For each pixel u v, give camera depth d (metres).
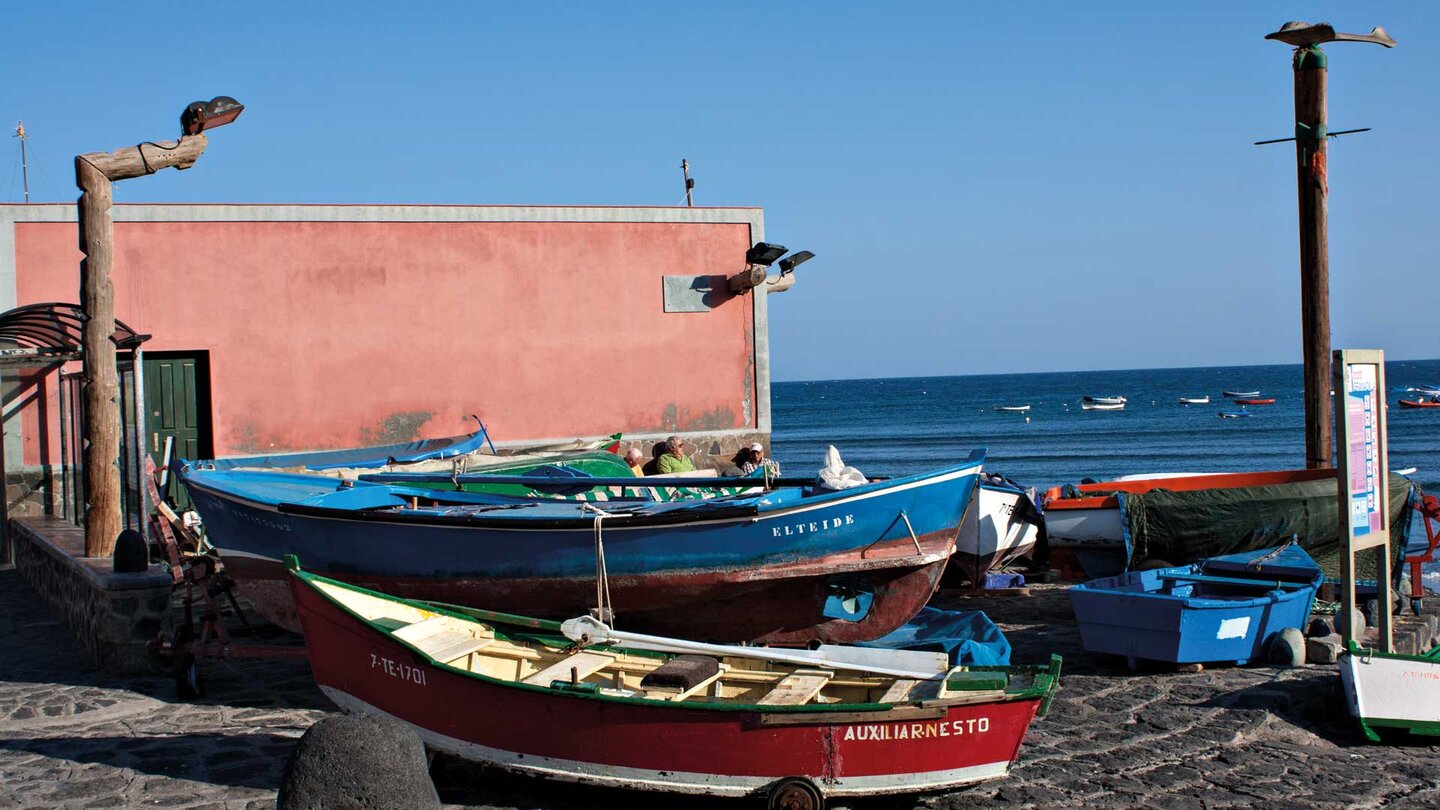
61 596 11.33
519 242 16.81
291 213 15.64
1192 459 59.97
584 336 17.17
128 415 13.13
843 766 6.20
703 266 17.91
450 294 16.44
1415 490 11.81
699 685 7.14
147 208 14.98
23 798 6.52
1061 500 13.16
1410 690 7.87
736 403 18.14
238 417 15.42
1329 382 12.21
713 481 11.36
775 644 9.29
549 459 13.28
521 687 6.45
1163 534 11.94
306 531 9.36
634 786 6.38
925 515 9.00
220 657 8.64
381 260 16.09
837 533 8.78
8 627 11.30
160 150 10.95
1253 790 6.95
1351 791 6.98
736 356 18.14
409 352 16.23
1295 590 10.12
